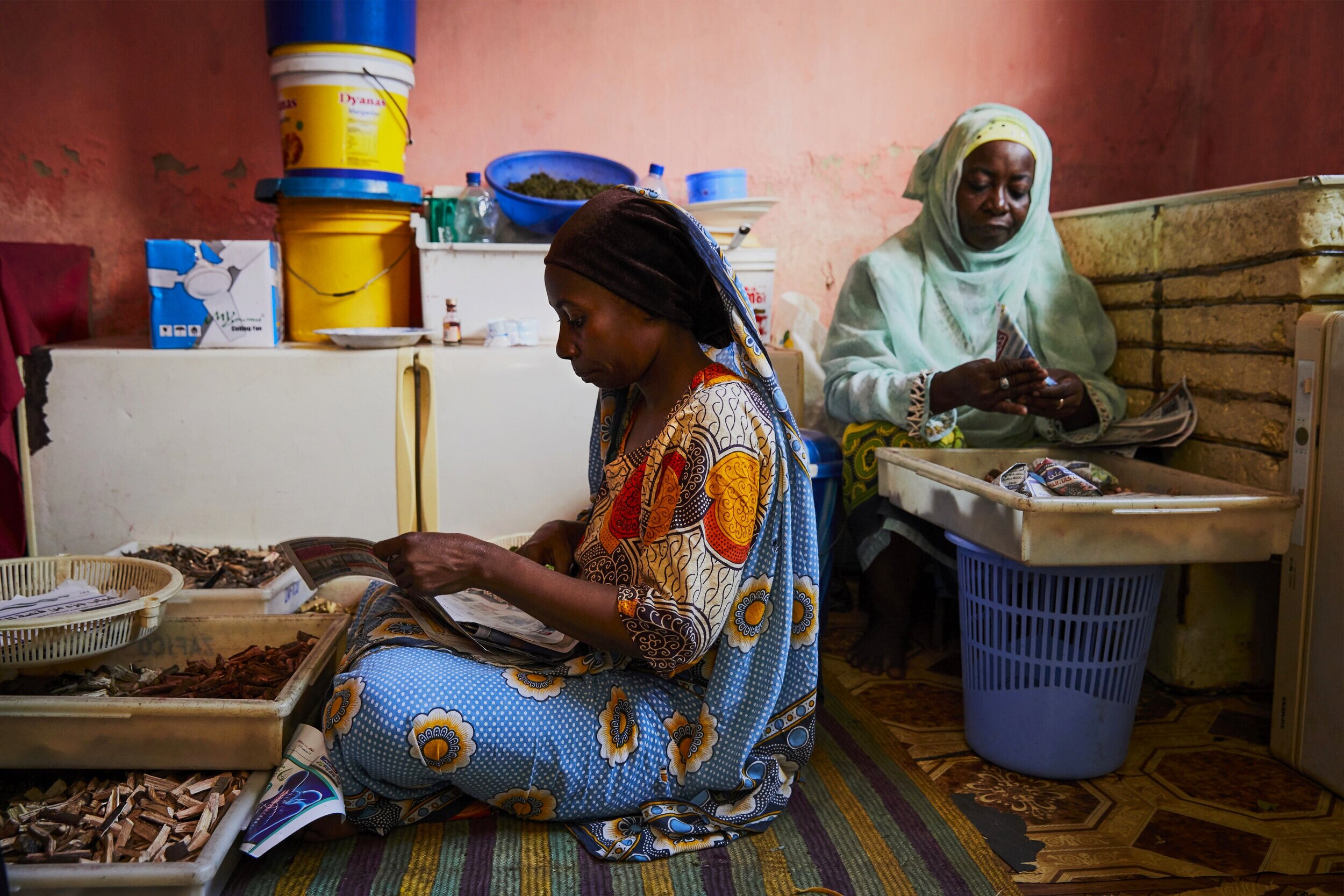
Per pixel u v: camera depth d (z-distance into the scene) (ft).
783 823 5.86
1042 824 6.02
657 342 5.29
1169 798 6.36
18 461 8.22
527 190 9.45
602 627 5.05
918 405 8.14
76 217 10.15
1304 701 6.66
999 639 6.61
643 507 5.27
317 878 5.17
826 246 11.33
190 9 10.00
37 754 5.50
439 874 5.23
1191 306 8.30
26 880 4.57
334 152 8.96
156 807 5.30
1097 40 11.22
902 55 11.05
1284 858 5.65
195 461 8.43
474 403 8.57
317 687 6.45
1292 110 9.91
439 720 5.12
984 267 9.27
